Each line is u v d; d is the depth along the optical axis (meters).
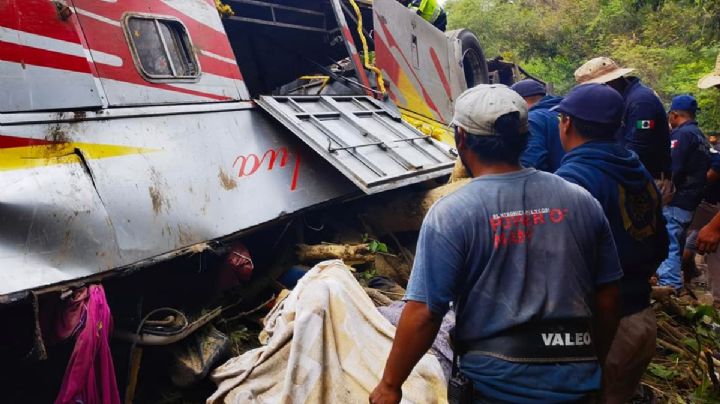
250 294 4.41
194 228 3.56
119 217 3.17
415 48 6.96
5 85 2.95
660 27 17.14
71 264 2.87
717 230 3.71
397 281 5.12
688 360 4.14
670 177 4.36
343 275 3.67
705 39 15.34
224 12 5.19
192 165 3.71
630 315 2.65
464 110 2.03
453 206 1.97
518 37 20.94
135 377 3.34
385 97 5.98
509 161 2.04
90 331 2.74
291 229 4.86
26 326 2.90
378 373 3.16
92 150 3.20
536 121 3.47
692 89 14.08
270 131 4.46
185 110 3.84
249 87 7.39
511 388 1.92
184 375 3.41
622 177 2.52
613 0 19.48
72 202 2.98
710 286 5.55
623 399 2.71
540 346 1.91
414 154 5.17
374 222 5.38
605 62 4.15
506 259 1.95
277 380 3.21
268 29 6.96
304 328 3.14
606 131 2.57
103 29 3.52
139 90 3.62
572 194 2.03
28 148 2.93
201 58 4.18
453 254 1.92
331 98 5.22
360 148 4.66
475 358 1.99
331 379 3.09
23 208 2.78
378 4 6.22
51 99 3.12
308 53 7.56
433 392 3.20
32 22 3.14
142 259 3.21
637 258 2.61
